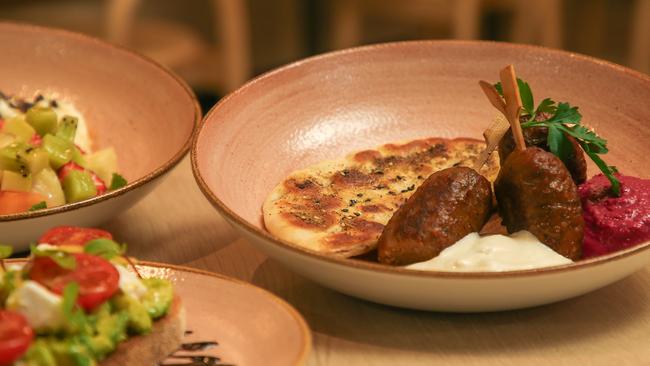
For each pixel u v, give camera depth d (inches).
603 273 28.1
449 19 80.0
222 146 33.7
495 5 82.2
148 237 34.2
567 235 29.8
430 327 29.6
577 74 36.2
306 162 35.8
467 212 29.7
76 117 36.9
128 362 26.4
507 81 30.8
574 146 31.6
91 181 34.3
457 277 27.3
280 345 26.7
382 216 31.9
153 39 75.1
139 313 26.4
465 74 37.3
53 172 33.9
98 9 90.7
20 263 28.5
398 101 37.3
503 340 29.1
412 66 37.4
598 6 101.3
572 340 29.1
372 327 29.6
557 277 27.6
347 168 34.5
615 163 34.8
